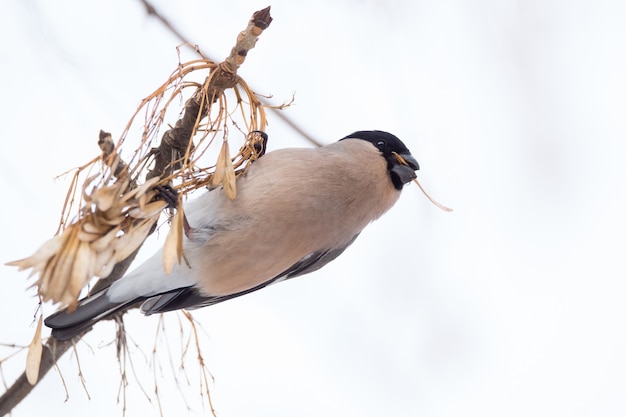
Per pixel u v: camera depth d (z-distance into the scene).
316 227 7.65
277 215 7.42
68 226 5.73
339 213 7.75
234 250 7.45
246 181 7.44
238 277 7.64
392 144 8.23
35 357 5.94
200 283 7.57
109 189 5.78
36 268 5.54
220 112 6.83
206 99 6.90
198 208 7.53
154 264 7.41
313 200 7.52
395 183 8.27
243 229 7.41
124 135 6.02
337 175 7.70
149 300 7.65
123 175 5.96
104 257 5.71
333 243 8.04
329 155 7.83
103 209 5.70
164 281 7.40
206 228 7.46
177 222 5.93
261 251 7.52
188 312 7.94
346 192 7.73
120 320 7.73
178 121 7.10
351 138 8.33
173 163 6.46
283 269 7.85
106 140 6.08
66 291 5.55
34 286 5.77
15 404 7.51
